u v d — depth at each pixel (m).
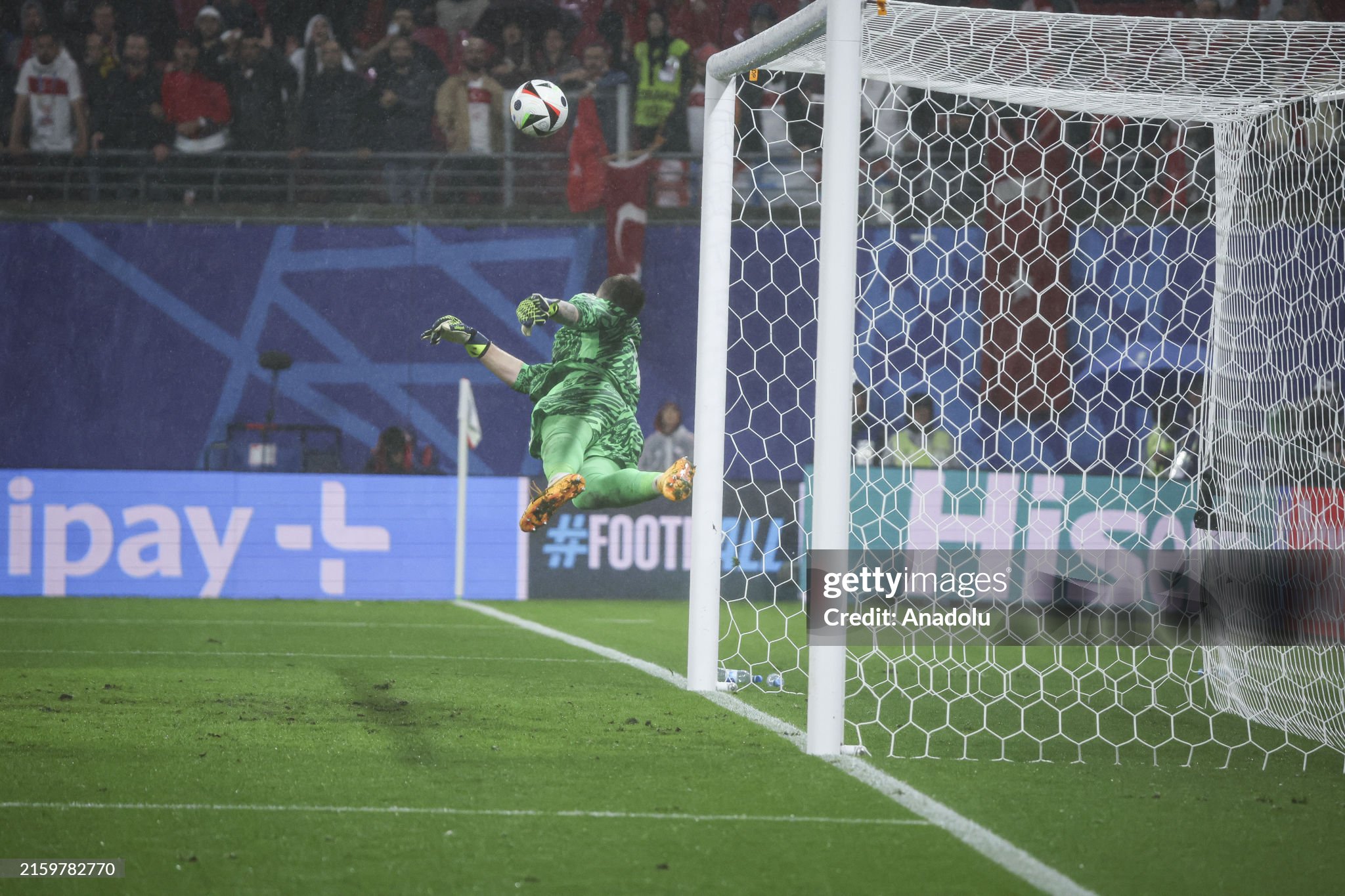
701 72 58.41
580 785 15.04
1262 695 22.86
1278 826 13.73
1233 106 23.47
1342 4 55.84
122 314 54.47
